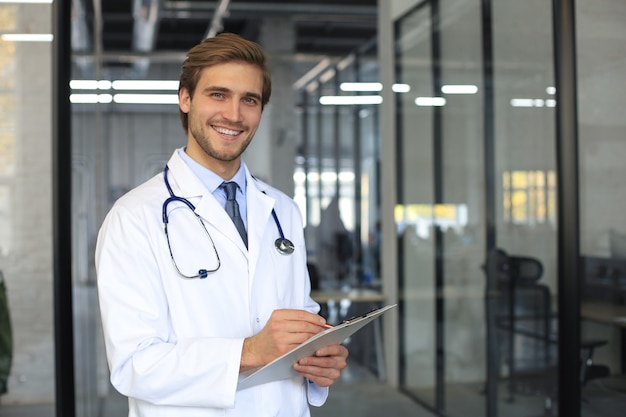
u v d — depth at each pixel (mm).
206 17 11867
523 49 4121
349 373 6680
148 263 1516
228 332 1552
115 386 1479
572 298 3641
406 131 6004
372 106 13758
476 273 4762
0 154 3664
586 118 3605
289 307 1682
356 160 13828
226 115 1536
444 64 5262
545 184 3896
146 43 13359
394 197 6262
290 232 1759
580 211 3625
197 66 1549
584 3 3613
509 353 4320
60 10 3455
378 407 5543
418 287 5742
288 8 11023
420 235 5699
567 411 3654
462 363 4965
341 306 7059
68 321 3430
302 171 13781
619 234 3473
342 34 13383
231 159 1584
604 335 3504
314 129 13852
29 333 3637
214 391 1430
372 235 13492
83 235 4824
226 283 1569
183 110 1631
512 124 4273
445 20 5227
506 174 4355
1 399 3584
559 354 3678
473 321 4805
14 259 3662
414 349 5805
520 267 4184
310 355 1520
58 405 3404
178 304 1524
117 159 15766
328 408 5512
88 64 5242
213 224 1585
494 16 4473
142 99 15406
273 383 1582
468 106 4859
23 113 3660
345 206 13844
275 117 12789
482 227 4676
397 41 6199
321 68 13758
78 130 4488
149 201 1571
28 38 3611
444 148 5262
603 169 3553
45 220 3684
